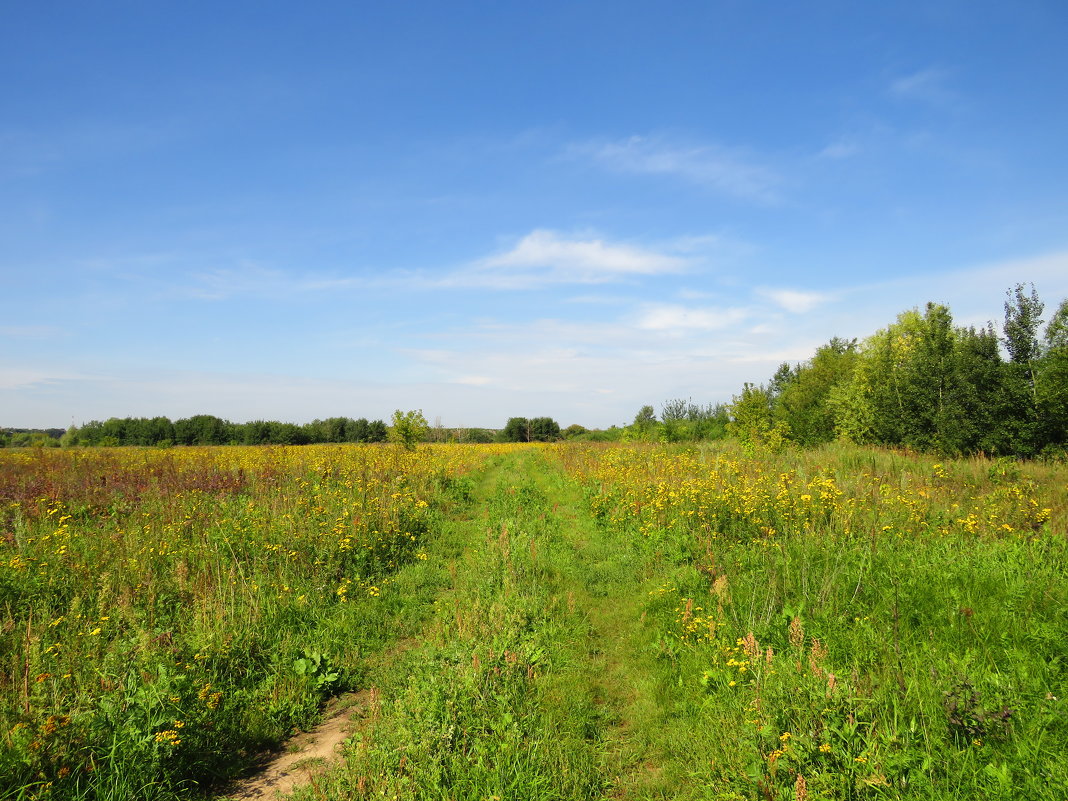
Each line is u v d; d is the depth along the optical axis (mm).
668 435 32438
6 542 8359
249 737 4750
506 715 4391
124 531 9047
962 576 6074
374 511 10758
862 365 25500
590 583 8328
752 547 8156
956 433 18531
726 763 3912
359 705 5438
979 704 3686
